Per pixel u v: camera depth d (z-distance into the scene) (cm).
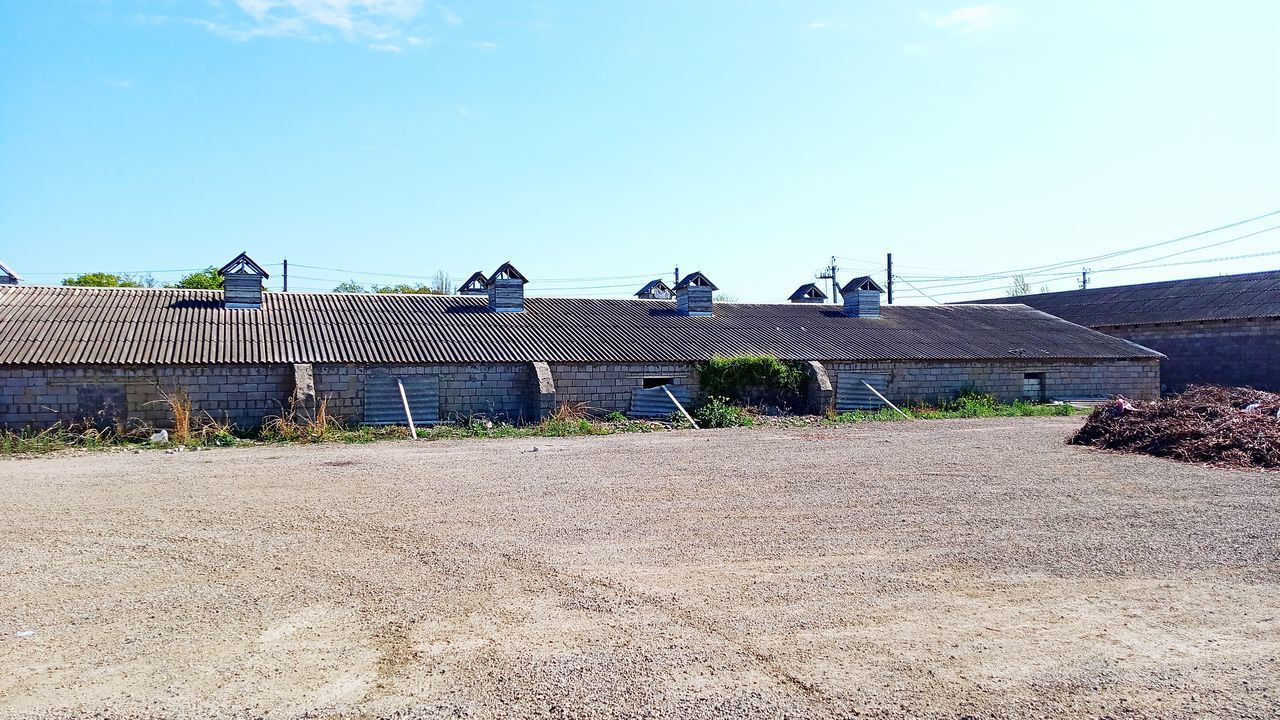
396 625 646
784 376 2719
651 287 3659
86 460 1673
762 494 1205
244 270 2594
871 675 551
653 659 576
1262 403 1903
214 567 809
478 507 1109
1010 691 527
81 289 2552
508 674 552
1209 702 514
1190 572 792
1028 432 2127
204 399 2202
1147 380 3288
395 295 2956
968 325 3409
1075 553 860
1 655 586
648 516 1048
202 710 505
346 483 1320
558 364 2531
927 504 1125
